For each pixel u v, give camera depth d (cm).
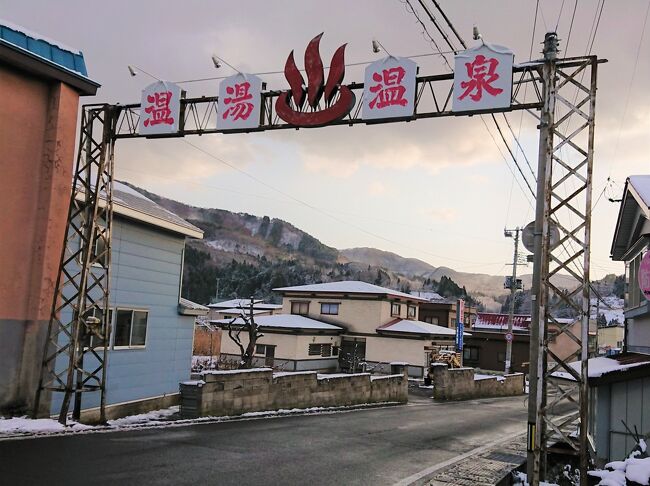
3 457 729
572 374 808
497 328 4803
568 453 862
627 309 1262
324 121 1002
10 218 986
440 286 11919
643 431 851
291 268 13512
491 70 891
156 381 1562
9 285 985
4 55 946
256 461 834
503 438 1321
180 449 873
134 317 1470
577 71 849
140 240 1488
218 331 4444
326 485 732
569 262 820
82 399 1269
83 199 1230
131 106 1157
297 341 3319
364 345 3634
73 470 693
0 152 970
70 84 1074
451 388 2467
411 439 1195
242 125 1064
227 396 1305
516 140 1291
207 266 11244
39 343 1025
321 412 1583
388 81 966
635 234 1168
